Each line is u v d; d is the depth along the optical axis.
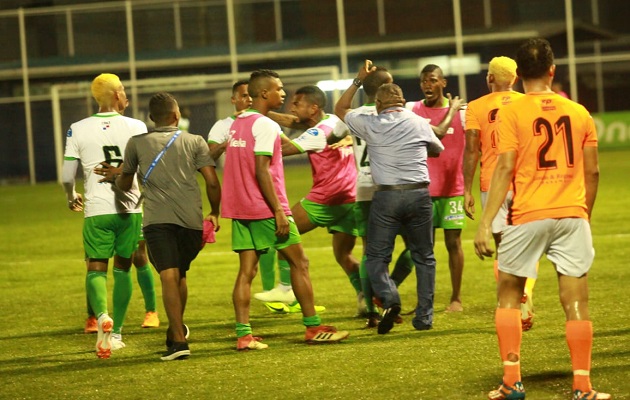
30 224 33.66
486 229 9.53
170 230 12.65
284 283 16.02
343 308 16.44
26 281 21.22
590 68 57.84
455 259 15.37
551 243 9.61
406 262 15.15
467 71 57.81
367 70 14.44
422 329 13.87
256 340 13.27
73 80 57.25
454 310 15.39
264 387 10.84
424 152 13.66
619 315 14.19
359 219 14.82
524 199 9.52
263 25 57.91
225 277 20.73
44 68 56.94
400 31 57.41
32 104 56.44
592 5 59.78
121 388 11.13
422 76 15.37
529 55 9.65
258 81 13.08
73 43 57.12
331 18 57.81
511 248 9.59
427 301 13.85
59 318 16.58
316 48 57.69
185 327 13.41
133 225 13.59
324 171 15.21
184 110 52.56
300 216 15.38
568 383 10.40
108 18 57.09
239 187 12.94
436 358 11.90
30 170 56.28
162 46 57.62
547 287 17.25
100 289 13.09
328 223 15.45
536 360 11.52
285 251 13.17
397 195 13.43
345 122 13.84
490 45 57.62
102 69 57.06
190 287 19.50
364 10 57.69
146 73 57.94
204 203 37.62
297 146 14.46
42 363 12.82
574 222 9.48
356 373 11.30
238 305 13.03
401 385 10.62
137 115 57.31
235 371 11.73
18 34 56.62
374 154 13.59
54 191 48.94
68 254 25.62
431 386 10.51
